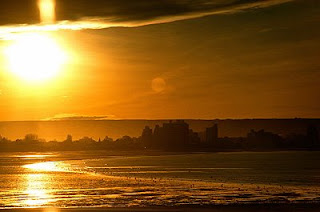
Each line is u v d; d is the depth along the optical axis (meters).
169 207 104.38
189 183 155.12
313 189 136.12
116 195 124.00
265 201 112.12
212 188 139.62
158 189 137.12
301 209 101.62
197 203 109.69
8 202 114.06
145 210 100.38
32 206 107.44
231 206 105.44
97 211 98.94
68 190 136.00
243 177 178.38
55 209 101.62
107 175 191.75
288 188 139.12
